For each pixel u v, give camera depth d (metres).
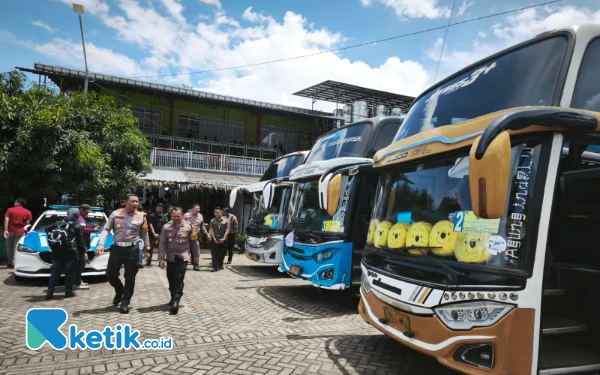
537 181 3.20
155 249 16.03
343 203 7.24
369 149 8.15
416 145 4.34
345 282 6.98
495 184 2.76
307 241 7.57
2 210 12.37
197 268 12.04
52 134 11.66
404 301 3.90
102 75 18.59
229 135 22.38
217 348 5.03
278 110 22.69
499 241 3.32
